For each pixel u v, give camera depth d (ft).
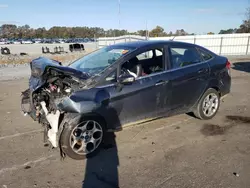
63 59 70.74
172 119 16.53
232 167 10.52
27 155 11.82
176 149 12.26
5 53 101.91
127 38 91.04
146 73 13.37
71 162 11.21
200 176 9.89
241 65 48.06
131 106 12.42
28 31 409.69
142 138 13.62
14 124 15.97
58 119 11.09
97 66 12.87
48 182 9.68
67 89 11.67
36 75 12.92
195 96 15.24
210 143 12.87
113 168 10.64
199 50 15.89
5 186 9.39
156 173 10.18
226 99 21.63
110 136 13.89
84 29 422.41
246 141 13.07
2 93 24.53
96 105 11.09
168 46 14.32
